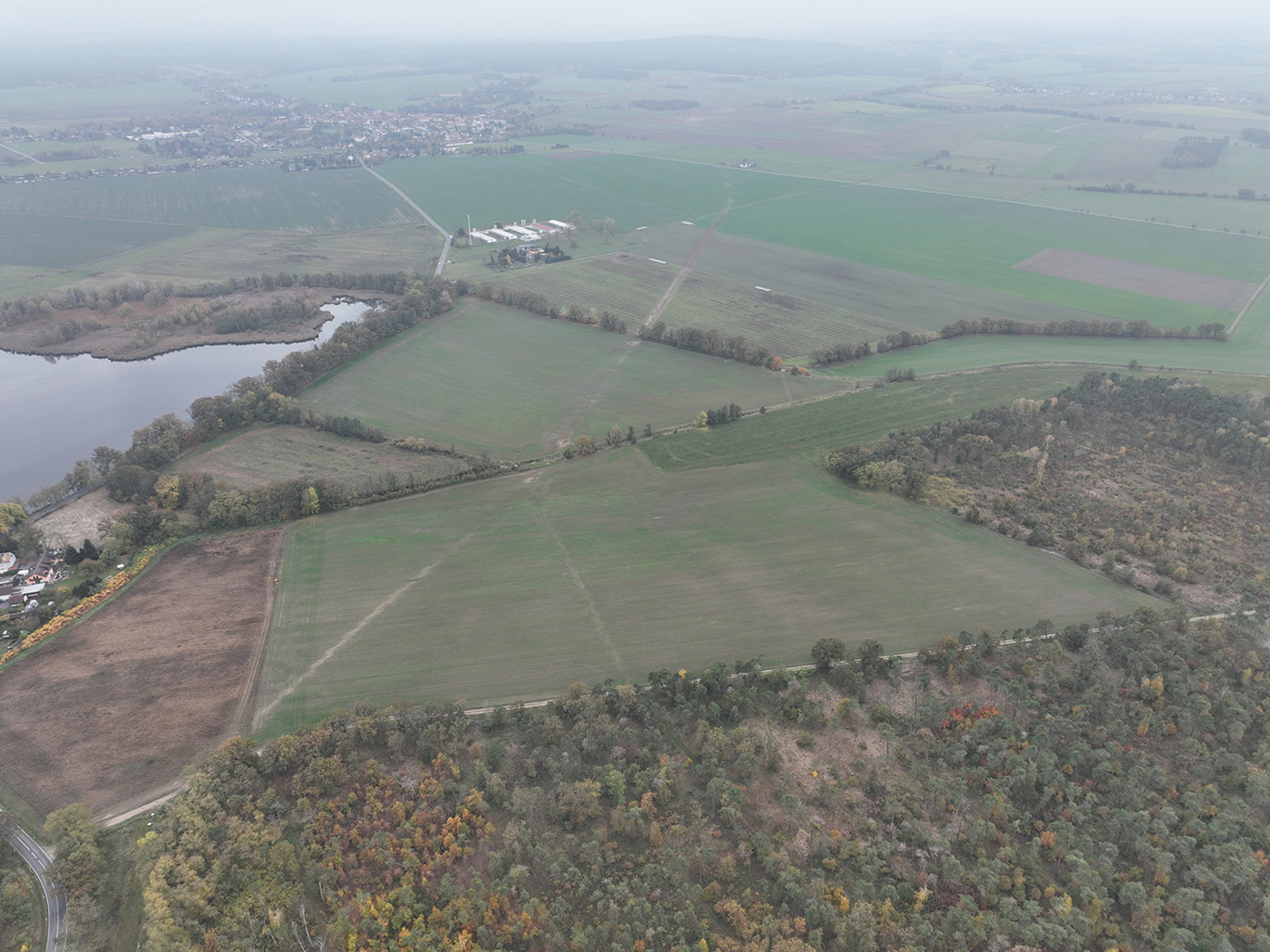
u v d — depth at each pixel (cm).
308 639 11788
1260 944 7494
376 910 7875
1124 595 12512
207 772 9369
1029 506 14738
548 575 13200
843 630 11856
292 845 8731
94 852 8444
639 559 13575
